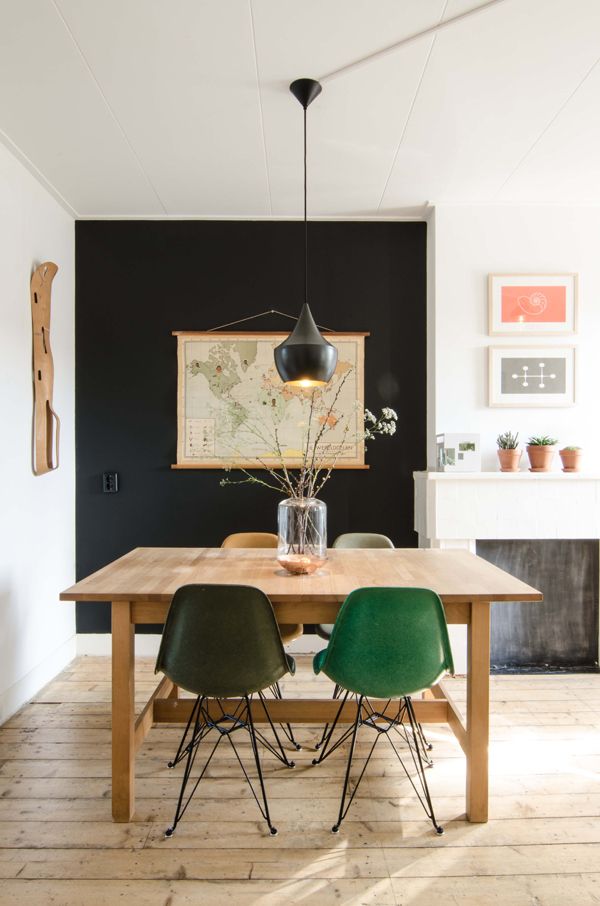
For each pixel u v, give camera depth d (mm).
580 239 3221
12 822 1798
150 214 3338
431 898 1506
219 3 1780
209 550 2551
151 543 3369
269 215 3365
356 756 2199
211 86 2178
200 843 1703
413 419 3398
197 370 3352
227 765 2131
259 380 3354
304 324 2166
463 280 3223
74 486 3365
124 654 1812
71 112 2334
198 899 1497
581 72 2107
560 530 2973
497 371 3203
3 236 2576
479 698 1815
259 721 2021
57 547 3119
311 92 2180
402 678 1716
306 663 3133
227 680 1734
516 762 2150
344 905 1480
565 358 3205
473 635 1826
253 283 3398
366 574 2043
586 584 3150
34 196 2881
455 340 3223
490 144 2609
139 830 1760
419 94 2229
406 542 3385
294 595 1756
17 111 2320
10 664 2582
